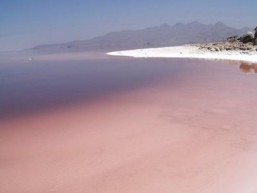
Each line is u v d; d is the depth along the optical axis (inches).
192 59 1601.9
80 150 389.1
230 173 318.0
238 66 1213.7
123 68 1349.7
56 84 964.6
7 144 416.2
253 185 292.5
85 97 719.1
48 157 372.2
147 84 875.4
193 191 288.7
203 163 342.6
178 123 482.3
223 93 697.6
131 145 399.5
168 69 1223.5
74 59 2197.3
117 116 533.3
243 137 415.2
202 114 529.0
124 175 323.6
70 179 319.6
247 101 613.6
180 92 728.3
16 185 311.6
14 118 547.8
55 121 518.6
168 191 290.8
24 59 2618.1
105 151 383.2
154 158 359.6
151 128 461.7
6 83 1032.2
